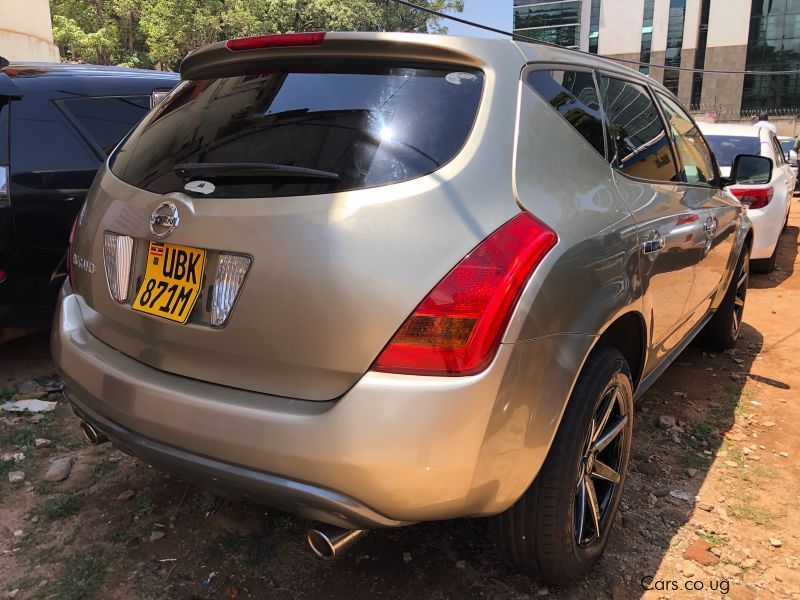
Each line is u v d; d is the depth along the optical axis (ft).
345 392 5.34
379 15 139.54
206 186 6.05
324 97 6.31
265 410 5.48
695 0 171.22
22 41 46.37
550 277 5.69
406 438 5.10
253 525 8.11
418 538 7.95
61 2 136.67
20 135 11.85
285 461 5.32
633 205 7.77
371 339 5.23
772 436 10.93
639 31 177.58
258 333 5.58
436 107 6.03
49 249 11.97
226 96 6.97
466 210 5.49
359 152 5.76
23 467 9.26
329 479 5.22
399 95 6.13
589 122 7.64
